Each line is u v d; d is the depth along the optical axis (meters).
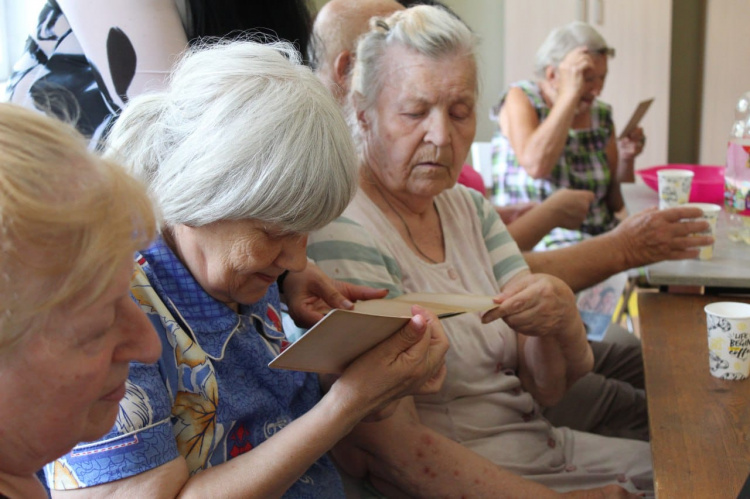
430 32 1.44
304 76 1.02
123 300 0.71
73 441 0.68
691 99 4.90
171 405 1.02
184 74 1.02
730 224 2.11
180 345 1.03
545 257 1.89
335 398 1.03
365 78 1.51
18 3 2.84
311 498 1.21
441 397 1.49
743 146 1.98
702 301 1.76
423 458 1.33
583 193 2.32
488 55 4.98
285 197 0.96
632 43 4.47
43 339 0.62
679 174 2.09
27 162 0.56
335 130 0.99
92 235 0.59
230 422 1.08
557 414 1.93
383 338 1.04
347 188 1.01
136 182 0.65
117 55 1.47
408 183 1.50
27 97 1.55
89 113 1.54
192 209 0.97
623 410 1.94
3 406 0.63
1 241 0.56
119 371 0.71
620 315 2.88
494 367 1.57
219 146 0.95
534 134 3.01
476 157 3.54
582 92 2.94
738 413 1.24
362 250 1.43
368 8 1.83
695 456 1.12
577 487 1.53
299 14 1.71
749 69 4.52
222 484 0.98
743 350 1.33
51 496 0.94
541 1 4.50
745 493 0.90
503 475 1.36
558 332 1.49
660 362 1.44
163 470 0.95
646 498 1.46
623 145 3.42
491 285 1.64
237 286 1.05
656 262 1.89
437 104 1.45
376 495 1.44
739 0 4.45
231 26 1.59
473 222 1.69
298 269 1.07
